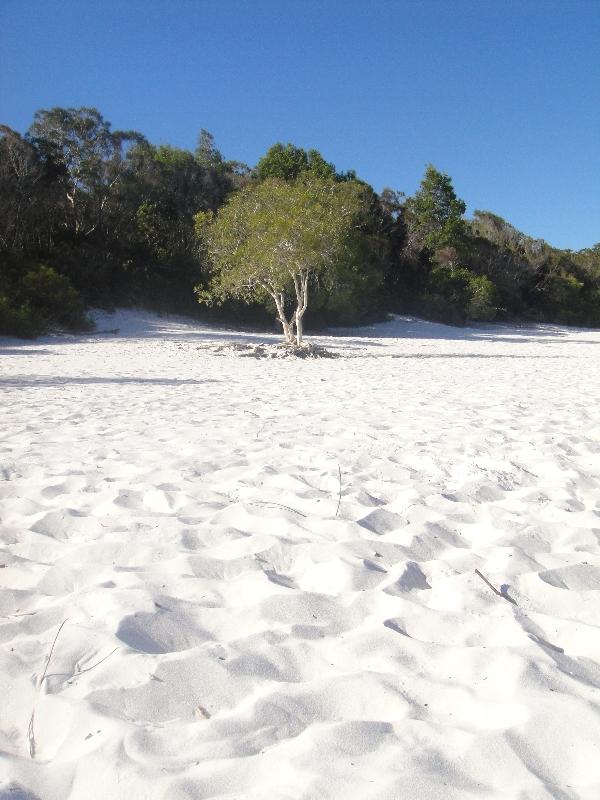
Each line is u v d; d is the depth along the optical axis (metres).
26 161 39.19
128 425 8.33
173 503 4.89
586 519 4.47
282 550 3.91
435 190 64.50
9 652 2.77
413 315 54.12
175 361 21.02
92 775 2.00
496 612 3.10
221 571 3.68
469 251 63.59
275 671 2.64
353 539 4.05
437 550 4.04
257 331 41.22
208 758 2.08
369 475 5.68
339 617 3.11
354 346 30.48
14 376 15.48
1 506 4.91
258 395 11.74
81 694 2.46
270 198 24.75
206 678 2.56
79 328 33.28
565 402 10.54
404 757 2.03
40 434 7.72
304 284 25.02
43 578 3.59
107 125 44.75
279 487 5.30
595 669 2.62
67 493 5.27
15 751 2.23
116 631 2.86
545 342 39.72
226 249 26.19
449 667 2.63
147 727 2.26
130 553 3.93
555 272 69.12
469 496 5.09
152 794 1.90
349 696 2.42
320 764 2.02
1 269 34.91
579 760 2.04
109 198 42.97
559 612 3.22
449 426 8.05
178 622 3.02
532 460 6.21
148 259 43.97
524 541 4.08
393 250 55.97
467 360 23.03
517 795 1.86
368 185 55.62
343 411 9.48
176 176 47.75
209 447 6.80
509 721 2.22
